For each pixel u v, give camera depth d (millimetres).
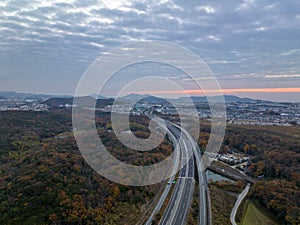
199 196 73625
